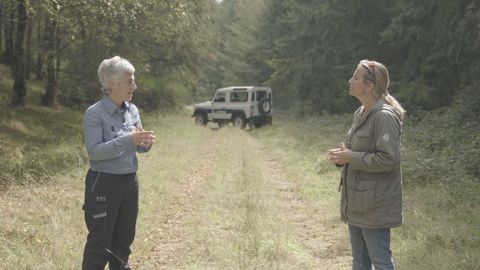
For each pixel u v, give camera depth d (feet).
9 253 16.35
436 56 51.60
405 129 44.62
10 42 73.00
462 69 50.44
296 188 31.63
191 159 41.32
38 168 30.71
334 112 79.41
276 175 37.78
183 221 23.76
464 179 26.78
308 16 74.08
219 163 40.98
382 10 65.31
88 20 45.16
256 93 83.76
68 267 16.28
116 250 14.01
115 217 13.26
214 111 86.48
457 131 37.52
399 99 56.44
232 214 24.16
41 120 53.36
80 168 30.68
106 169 12.90
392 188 11.53
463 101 43.24
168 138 52.34
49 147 40.14
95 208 12.87
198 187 31.60
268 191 30.48
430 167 30.04
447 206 24.11
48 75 63.00
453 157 31.12
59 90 67.77
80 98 68.80
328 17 70.44
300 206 27.66
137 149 14.06
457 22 46.26
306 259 18.39
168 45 79.25
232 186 31.09
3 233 18.72
